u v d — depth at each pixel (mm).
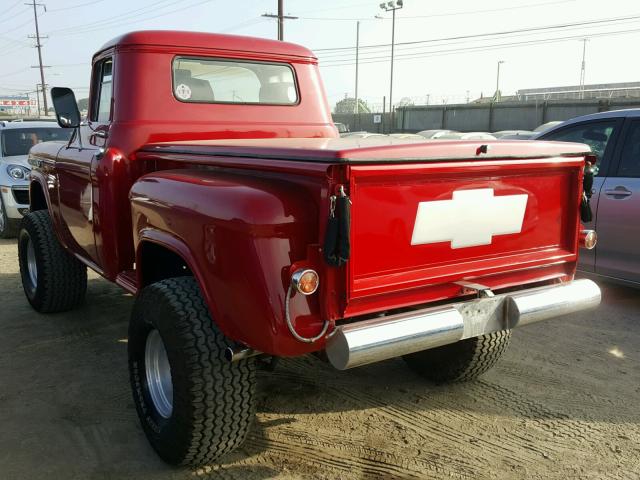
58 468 2918
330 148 2369
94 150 3863
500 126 36469
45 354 4348
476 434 3223
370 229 2414
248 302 2379
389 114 42969
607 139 5258
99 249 3871
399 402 3588
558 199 3053
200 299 2744
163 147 3443
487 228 2801
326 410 3484
